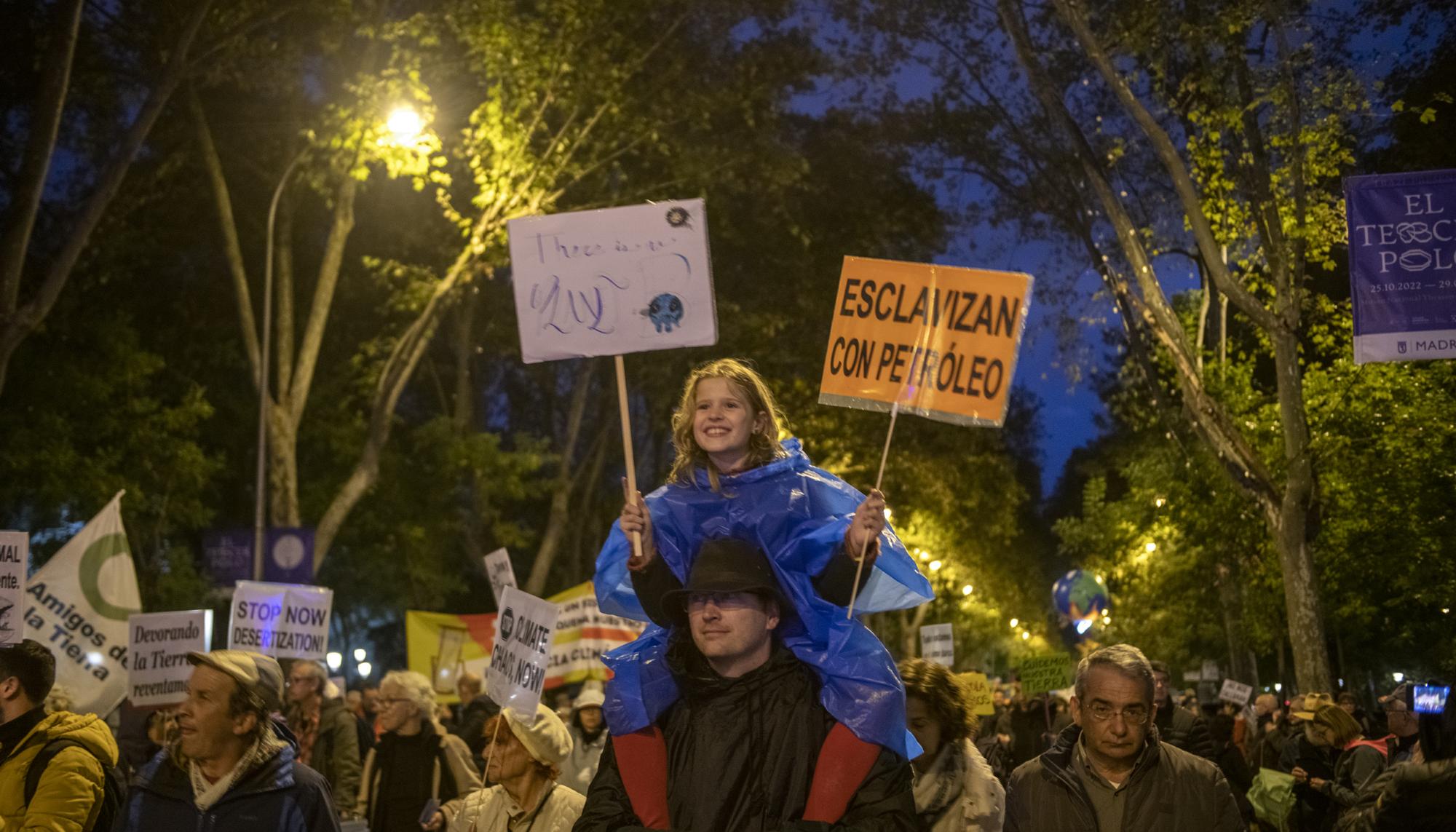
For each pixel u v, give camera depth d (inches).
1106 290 934.4
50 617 435.8
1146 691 184.1
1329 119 690.8
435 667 708.7
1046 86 818.8
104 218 1008.2
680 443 150.6
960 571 1771.7
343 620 1471.5
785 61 1039.0
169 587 1020.5
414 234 1228.5
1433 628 1062.4
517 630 278.7
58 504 987.3
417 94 858.8
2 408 996.6
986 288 173.0
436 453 1267.2
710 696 138.9
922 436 1323.8
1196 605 1328.7
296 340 1254.3
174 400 1201.4
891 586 153.1
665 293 173.0
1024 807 191.9
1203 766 188.7
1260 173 726.5
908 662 222.5
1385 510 860.6
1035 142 921.5
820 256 1213.1
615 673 142.6
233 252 934.4
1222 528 964.6
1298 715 480.1
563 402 1578.5
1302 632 736.3
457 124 1000.2
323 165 956.0
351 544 1309.1
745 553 138.6
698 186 1040.2
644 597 142.8
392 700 356.5
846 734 136.6
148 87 940.0
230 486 1298.0
